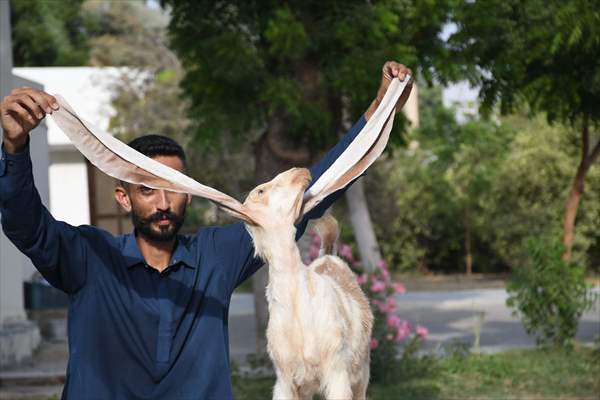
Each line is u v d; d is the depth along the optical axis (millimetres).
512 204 20688
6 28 9914
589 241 19688
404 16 8211
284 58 8539
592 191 19531
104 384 2756
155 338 2795
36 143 13000
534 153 19875
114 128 20703
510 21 8242
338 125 8938
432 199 22422
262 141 8867
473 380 8391
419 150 22922
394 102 2805
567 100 8875
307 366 2625
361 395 3230
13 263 10219
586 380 8219
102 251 2869
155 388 2775
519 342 10961
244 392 7746
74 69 21328
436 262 23859
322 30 8156
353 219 13281
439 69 8297
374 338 8195
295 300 2592
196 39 8742
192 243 3004
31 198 2580
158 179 2547
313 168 3027
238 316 15680
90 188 21000
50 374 8883
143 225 2850
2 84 9789
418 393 7801
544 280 9516
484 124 21234
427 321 14039
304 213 2693
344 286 3387
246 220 2615
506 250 21156
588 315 13609
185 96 9164
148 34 25375
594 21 7789
